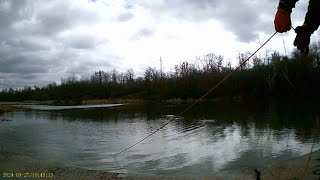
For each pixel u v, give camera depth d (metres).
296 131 21.94
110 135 23.48
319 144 16.50
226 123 28.19
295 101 51.09
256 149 15.91
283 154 14.48
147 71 112.38
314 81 51.41
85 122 34.47
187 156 14.52
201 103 60.31
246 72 66.00
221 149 16.23
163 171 11.54
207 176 8.94
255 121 28.92
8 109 57.97
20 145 18.84
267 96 61.69
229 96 68.19
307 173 8.46
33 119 39.69
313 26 3.10
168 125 28.05
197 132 23.06
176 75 104.12
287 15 3.04
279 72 53.75
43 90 129.12
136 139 20.83
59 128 29.08
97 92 111.31
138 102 82.38
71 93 115.19
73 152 16.28
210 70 92.25
